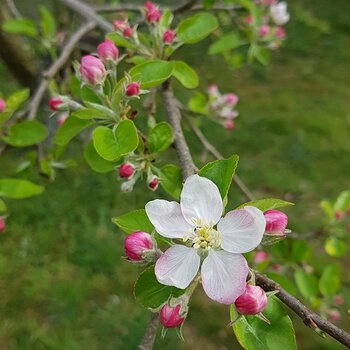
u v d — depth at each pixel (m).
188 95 0.72
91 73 0.17
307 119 0.75
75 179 0.58
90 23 0.29
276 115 0.76
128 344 0.45
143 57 0.21
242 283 0.12
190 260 0.13
